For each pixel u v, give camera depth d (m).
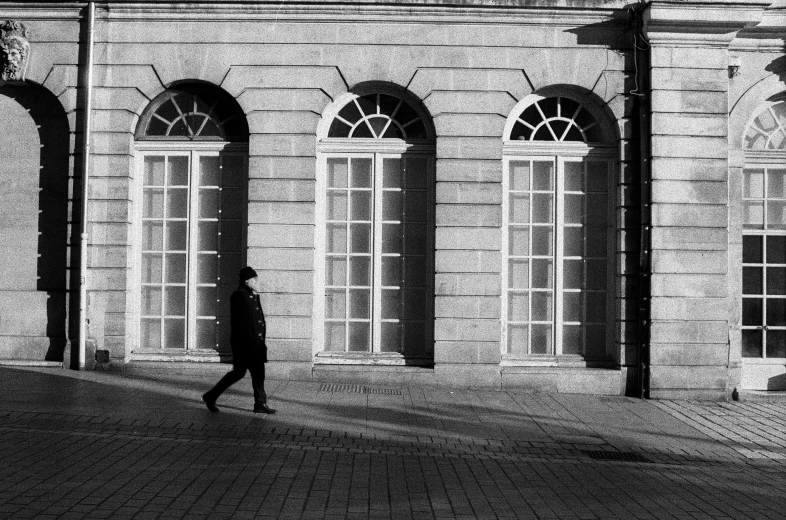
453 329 13.57
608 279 14.04
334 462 8.74
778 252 14.37
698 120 13.60
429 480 8.18
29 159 14.02
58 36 13.78
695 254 13.54
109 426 9.89
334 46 13.70
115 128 13.73
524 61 13.73
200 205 14.04
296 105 13.66
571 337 14.04
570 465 9.18
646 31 13.53
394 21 13.67
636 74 13.72
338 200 14.01
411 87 13.67
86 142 13.60
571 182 14.08
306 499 7.25
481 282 13.59
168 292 14.02
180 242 14.07
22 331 13.80
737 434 11.15
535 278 14.07
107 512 6.56
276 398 12.01
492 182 13.67
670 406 12.85
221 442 9.40
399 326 13.95
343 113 14.03
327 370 13.51
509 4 13.58
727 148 13.66
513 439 10.35
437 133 13.66
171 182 14.07
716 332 13.52
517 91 13.75
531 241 14.08
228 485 7.59
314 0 13.51
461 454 9.48
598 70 13.77
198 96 14.05
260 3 13.55
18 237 13.97
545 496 7.72
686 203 13.55
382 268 13.97
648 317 13.52
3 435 9.23
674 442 10.59
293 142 13.65
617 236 13.86
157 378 13.19
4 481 7.37
